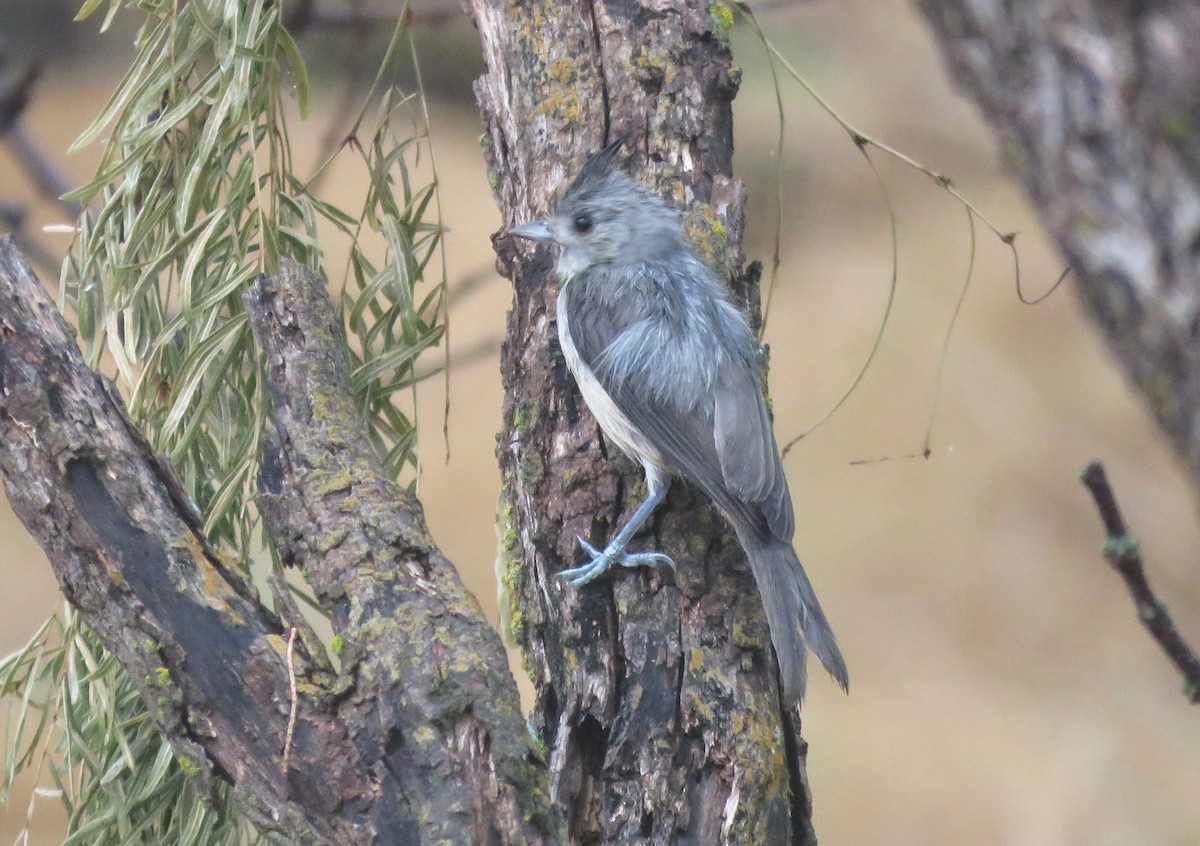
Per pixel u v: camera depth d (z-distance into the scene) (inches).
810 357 886.4
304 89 296.8
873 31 936.9
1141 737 665.0
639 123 291.9
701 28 295.4
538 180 294.0
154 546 219.5
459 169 874.8
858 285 920.3
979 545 787.4
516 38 296.4
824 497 816.9
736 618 251.8
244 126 292.7
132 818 265.1
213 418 286.8
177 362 287.1
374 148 302.4
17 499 220.1
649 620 247.8
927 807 632.4
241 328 281.1
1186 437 356.2
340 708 211.2
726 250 297.0
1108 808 625.9
